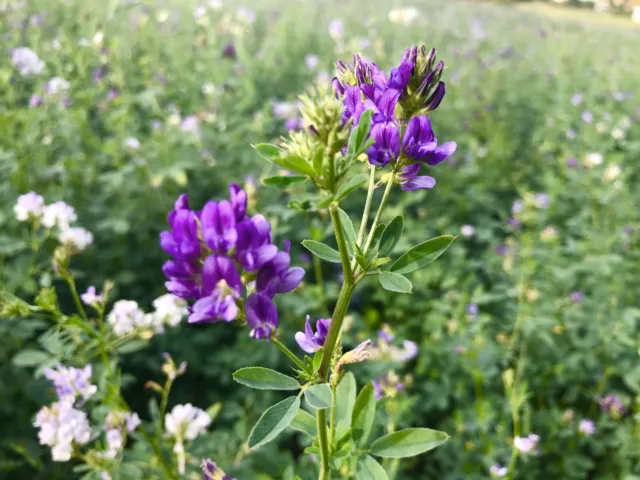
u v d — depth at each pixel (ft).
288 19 3.80
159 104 2.29
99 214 1.62
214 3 3.11
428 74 0.48
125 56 2.38
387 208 1.88
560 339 1.53
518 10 8.41
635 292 1.72
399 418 1.22
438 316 1.53
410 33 4.41
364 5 5.65
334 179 0.42
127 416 0.86
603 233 1.90
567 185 2.27
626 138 2.86
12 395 1.25
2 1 2.48
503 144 2.45
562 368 1.48
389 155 0.49
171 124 1.88
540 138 2.76
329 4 5.40
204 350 1.53
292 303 1.47
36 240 1.12
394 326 1.64
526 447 1.12
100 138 2.00
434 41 4.33
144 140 1.84
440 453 1.35
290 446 1.42
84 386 0.86
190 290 0.45
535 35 5.90
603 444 1.39
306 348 0.51
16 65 1.75
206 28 3.02
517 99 3.31
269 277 0.44
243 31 3.21
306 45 3.44
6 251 1.14
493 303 1.74
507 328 1.58
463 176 2.27
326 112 0.41
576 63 4.29
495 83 3.30
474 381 1.46
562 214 2.16
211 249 0.42
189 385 1.50
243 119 2.09
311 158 0.42
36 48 2.16
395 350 1.26
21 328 1.23
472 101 3.01
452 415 1.47
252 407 1.37
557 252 1.75
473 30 5.24
